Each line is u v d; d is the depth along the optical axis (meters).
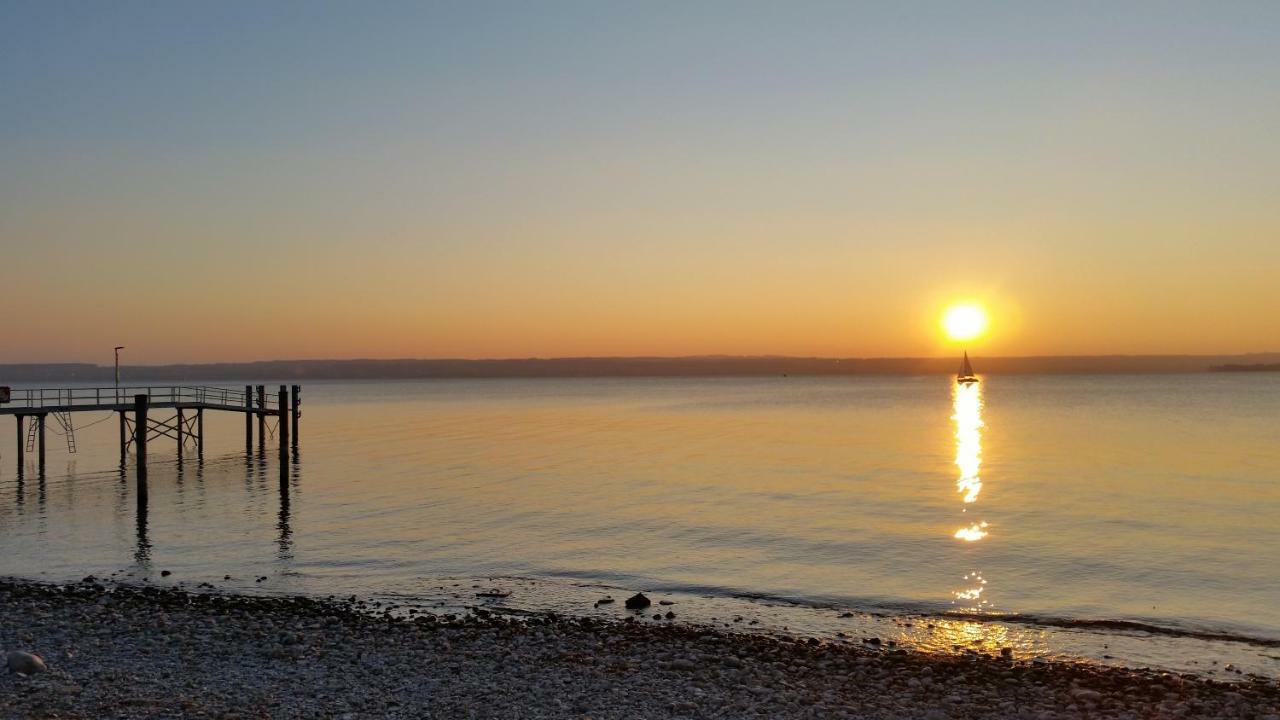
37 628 19.58
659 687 16.05
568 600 23.95
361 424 104.56
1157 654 19.23
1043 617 22.31
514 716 14.36
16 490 44.56
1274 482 46.66
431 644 18.78
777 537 32.62
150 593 23.73
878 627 21.36
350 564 28.42
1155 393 199.12
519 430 93.12
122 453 54.06
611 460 60.59
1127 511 37.81
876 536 32.72
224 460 59.00
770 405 153.62
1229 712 15.13
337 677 16.30
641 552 30.19
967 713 15.02
